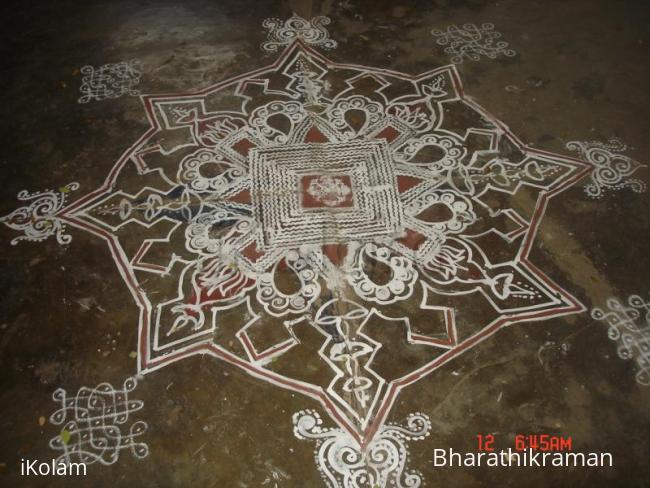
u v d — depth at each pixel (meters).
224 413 1.61
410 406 1.63
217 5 2.87
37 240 1.97
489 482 1.51
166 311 1.81
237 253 1.94
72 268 1.90
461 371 1.70
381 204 2.08
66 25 2.75
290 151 2.24
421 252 1.96
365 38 2.75
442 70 2.61
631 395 1.67
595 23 2.85
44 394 1.64
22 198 2.08
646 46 2.74
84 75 2.52
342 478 1.51
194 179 2.14
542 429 1.60
